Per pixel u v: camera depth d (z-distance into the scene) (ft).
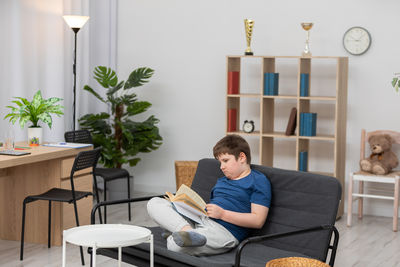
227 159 10.12
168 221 9.74
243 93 19.48
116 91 19.57
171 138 20.83
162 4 20.53
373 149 16.80
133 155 19.39
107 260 13.01
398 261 13.32
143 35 20.86
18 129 16.70
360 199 17.54
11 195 14.37
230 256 9.45
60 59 18.03
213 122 20.21
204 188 11.27
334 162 16.97
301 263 8.15
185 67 20.40
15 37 16.52
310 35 18.47
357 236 15.49
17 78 16.63
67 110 18.85
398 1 17.38
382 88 17.74
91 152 13.07
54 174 13.97
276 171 10.29
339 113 16.97
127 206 18.53
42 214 14.16
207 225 9.63
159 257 9.36
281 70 18.92
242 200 10.02
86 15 19.51
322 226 9.26
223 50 19.80
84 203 14.92
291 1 18.63
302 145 17.54
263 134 17.62
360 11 17.81
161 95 20.81
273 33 18.95
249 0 19.24
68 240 8.09
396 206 16.07
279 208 10.05
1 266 12.39
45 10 17.51
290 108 18.88
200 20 20.03
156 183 21.20
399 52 17.47
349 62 18.02
